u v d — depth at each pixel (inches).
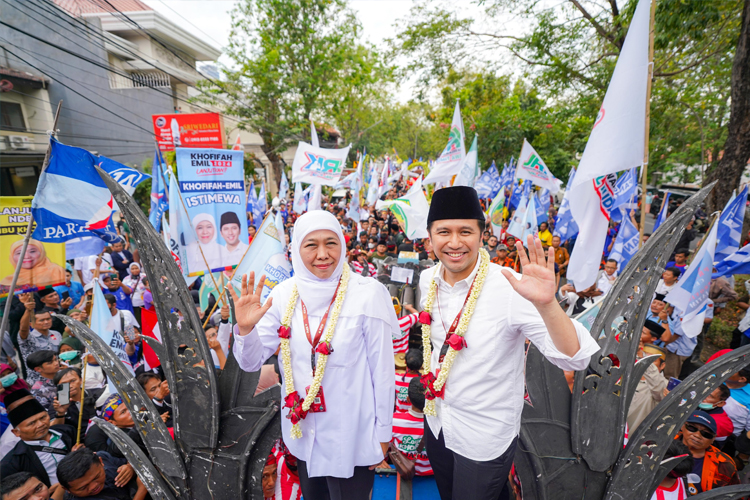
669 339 216.1
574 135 725.9
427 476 125.6
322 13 956.6
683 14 323.9
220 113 844.6
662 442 81.6
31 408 132.0
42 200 151.2
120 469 127.0
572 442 82.8
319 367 77.9
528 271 63.9
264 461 86.8
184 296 81.0
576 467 83.8
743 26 314.2
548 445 84.3
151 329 173.2
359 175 514.9
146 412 85.4
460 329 77.1
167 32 740.0
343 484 86.4
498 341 76.2
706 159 768.9
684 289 195.9
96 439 137.3
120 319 207.0
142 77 728.3
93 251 189.8
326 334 79.2
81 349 200.1
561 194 840.3
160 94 707.4
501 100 908.6
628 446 82.7
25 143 575.2
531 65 561.6
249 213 530.9
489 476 79.8
